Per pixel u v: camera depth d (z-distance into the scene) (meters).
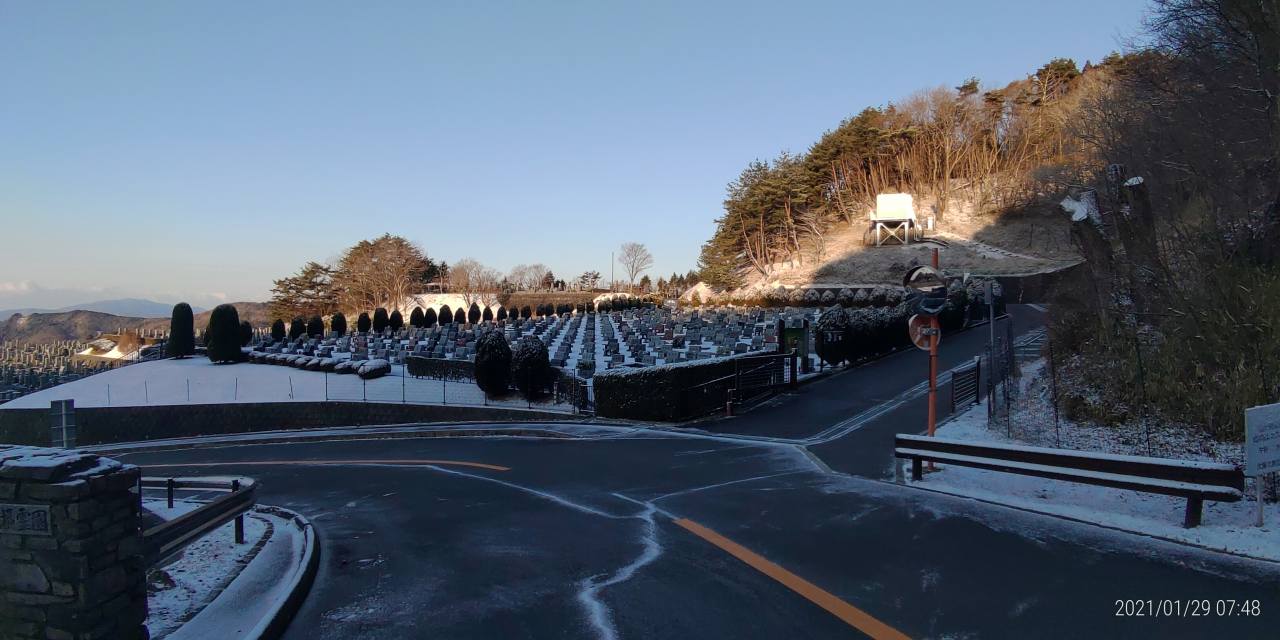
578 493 11.23
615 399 21.20
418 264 90.44
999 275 59.44
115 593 4.90
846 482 10.93
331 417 26.52
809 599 6.04
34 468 4.64
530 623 5.84
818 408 20.06
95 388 32.69
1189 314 12.20
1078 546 7.12
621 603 6.18
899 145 87.88
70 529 4.64
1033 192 68.81
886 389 22.31
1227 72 16.52
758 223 83.94
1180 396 11.63
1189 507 7.41
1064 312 18.23
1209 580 6.05
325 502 12.26
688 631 5.50
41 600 4.68
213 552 8.28
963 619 5.48
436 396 26.44
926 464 11.61
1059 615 5.48
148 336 61.69
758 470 12.49
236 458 20.08
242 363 37.47
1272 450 7.28
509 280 103.31
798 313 46.09
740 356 22.73
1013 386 18.36
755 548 7.58
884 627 5.39
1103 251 16.05
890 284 65.62
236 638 5.57
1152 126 21.05
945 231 78.25
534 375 24.16
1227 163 15.70
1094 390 13.86
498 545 8.33
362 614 6.28
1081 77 73.12
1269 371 10.40
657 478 12.19
